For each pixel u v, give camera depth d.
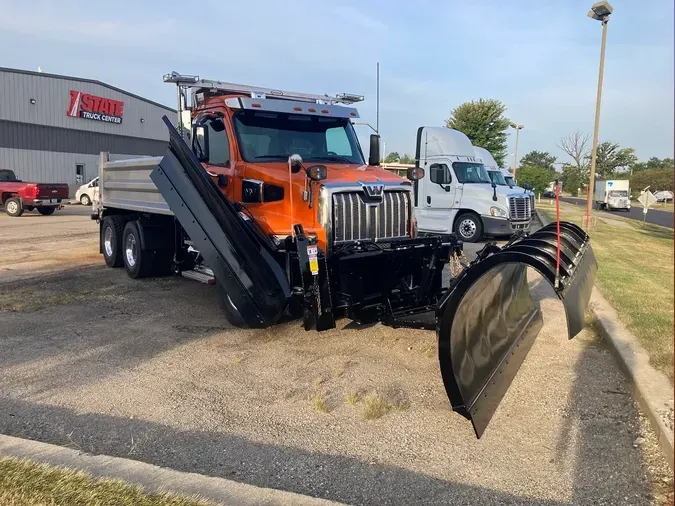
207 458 3.77
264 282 5.67
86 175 38.91
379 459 3.77
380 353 5.91
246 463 3.71
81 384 5.00
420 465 3.69
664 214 43.94
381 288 5.95
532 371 5.35
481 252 5.00
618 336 6.03
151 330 6.65
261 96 7.50
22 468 3.39
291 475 3.57
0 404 4.57
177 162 6.58
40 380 5.08
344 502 3.28
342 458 3.78
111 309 7.58
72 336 6.38
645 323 6.52
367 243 6.05
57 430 4.14
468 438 4.07
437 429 4.21
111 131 40.38
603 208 50.00
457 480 3.51
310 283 5.38
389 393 4.87
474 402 3.96
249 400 4.71
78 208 30.53
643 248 15.54
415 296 6.16
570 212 34.94
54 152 36.41
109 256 10.74
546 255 3.67
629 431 4.13
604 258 12.73
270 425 4.26
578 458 3.76
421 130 18.08
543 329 6.71
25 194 23.75
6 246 13.71
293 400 4.72
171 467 3.65
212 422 4.30
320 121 7.47
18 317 7.11
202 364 5.54
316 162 7.15
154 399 4.70
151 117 44.50
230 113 6.91
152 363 5.55
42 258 11.84
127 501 3.07
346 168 6.82
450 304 3.70
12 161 33.91
